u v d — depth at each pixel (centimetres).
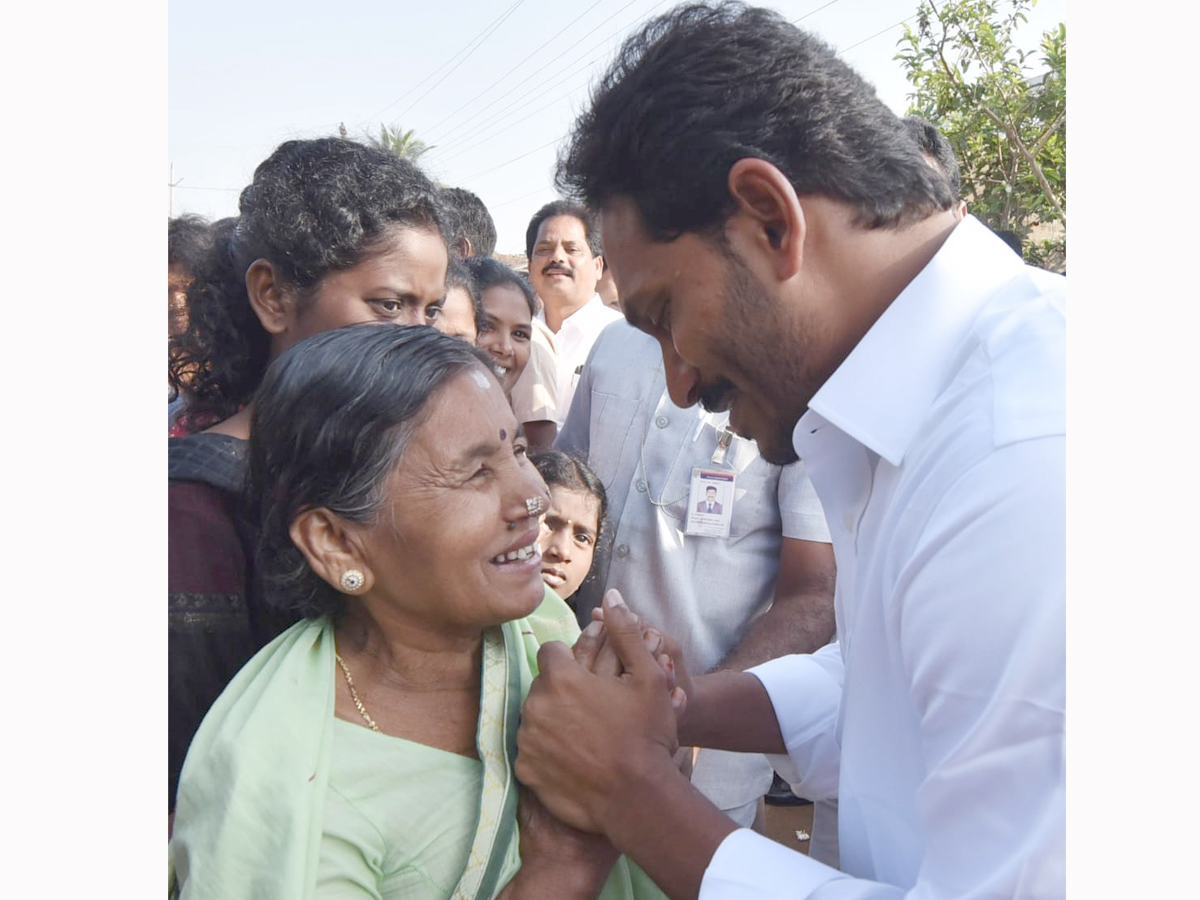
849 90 116
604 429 235
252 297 156
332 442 104
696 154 112
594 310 359
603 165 121
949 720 95
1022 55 380
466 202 302
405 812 105
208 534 127
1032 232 379
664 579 222
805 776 151
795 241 112
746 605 225
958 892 94
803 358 120
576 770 109
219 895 94
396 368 106
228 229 173
